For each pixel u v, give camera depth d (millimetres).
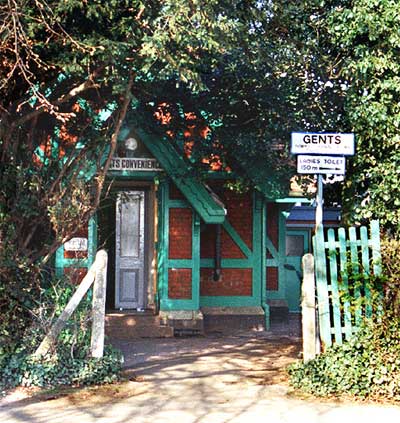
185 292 11914
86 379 7348
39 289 7953
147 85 9953
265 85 10164
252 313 12641
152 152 11461
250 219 12898
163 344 10617
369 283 7270
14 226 8250
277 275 13695
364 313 7328
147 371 8273
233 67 9844
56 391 7094
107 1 7410
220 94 10539
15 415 6270
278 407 6598
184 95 10562
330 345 7316
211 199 11648
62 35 7410
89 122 9477
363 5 8344
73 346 7504
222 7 7891
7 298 7742
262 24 9062
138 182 12469
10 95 8352
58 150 9398
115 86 7785
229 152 11359
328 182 9984
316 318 7457
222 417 6273
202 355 9531
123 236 12555
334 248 7484
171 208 11961
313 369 7188
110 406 6605
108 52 7281
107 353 7898
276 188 11680
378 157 8398
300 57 9328
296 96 10086
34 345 7637
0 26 7223
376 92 8430
